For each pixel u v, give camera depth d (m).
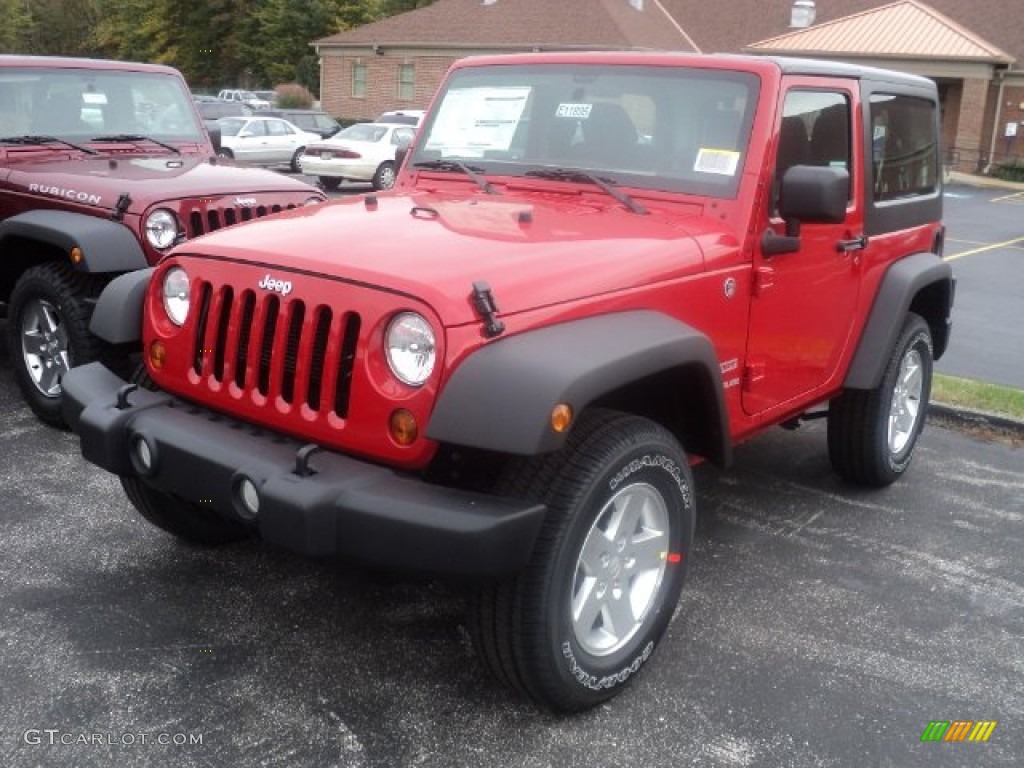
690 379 3.25
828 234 4.09
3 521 4.27
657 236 3.38
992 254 15.53
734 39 36.41
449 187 4.16
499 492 2.85
